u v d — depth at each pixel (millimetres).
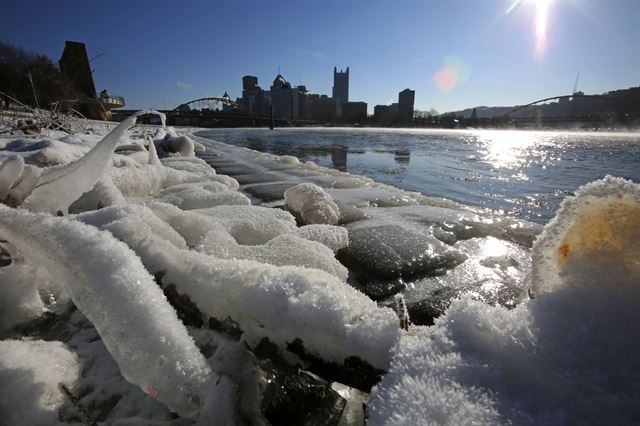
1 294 1391
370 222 3350
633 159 13227
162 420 999
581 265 879
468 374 744
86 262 1010
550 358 740
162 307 986
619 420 620
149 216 1838
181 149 8430
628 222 833
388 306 1896
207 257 1312
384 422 692
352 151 16203
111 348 927
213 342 1165
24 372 1021
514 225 3316
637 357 706
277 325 1050
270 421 1037
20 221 1130
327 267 2004
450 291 2061
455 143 23469
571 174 9047
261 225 2580
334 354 989
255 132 40656
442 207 4031
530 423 632
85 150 4816
